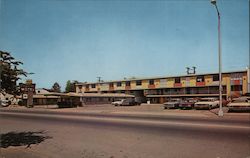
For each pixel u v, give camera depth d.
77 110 37.00
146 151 8.72
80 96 58.91
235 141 10.23
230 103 27.39
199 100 35.06
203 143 9.91
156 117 22.34
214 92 62.03
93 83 83.88
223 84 59.81
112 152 8.63
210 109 32.31
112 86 79.50
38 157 8.03
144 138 11.18
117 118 21.61
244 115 23.03
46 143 10.27
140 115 25.17
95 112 31.44
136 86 74.88
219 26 24.27
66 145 9.84
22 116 25.31
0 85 8.52
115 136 11.79
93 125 16.33
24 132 13.46
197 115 23.86
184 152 8.50
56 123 18.03
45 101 69.06
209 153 8.32
